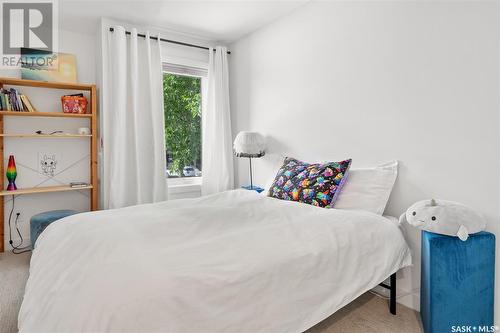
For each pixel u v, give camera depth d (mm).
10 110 2723
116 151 2885
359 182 2029
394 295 1814
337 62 2371
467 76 1648
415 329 1669
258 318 999
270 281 1058
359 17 2205
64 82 2963
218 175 3465
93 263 1021
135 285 871
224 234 1367
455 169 1709
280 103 2926
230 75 3635
